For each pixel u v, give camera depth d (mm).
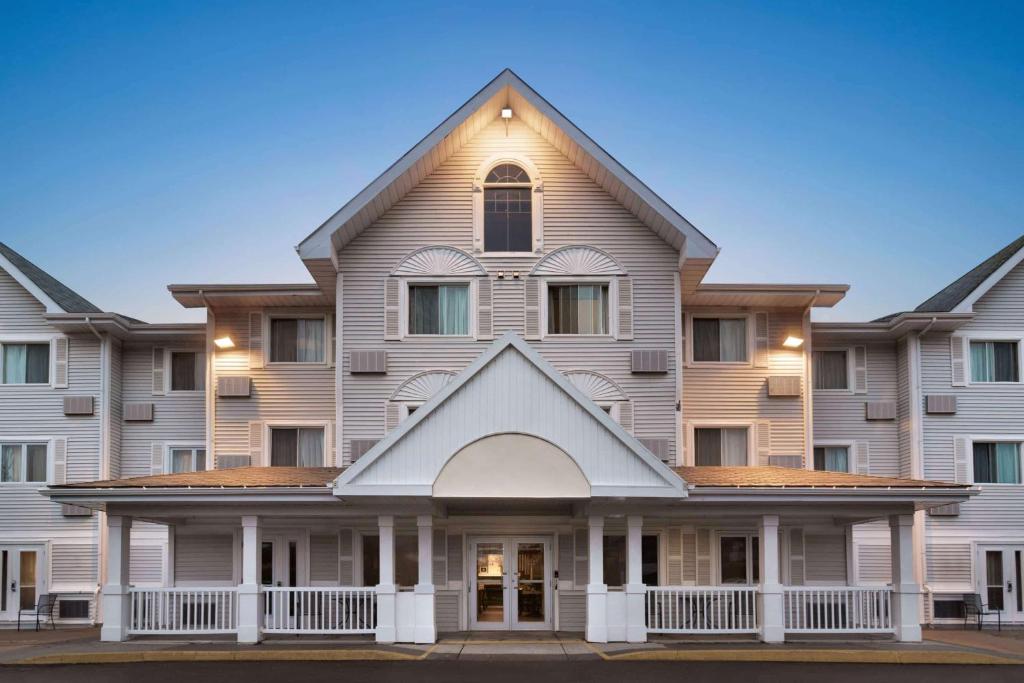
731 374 25422
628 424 23281
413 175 23516
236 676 15695
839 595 20234
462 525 22453
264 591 19484
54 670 16469
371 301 23656
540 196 23969
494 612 22234
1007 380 26859
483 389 18656
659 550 23031
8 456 26594
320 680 15250
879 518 20844
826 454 27047
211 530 23562
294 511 19406
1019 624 25781
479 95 23188
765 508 19594
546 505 21531
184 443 27062
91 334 26828
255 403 25219
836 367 27469
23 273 26594
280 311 25578
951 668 16938
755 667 16750
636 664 16938
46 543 26188
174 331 27078
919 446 26234
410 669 16328
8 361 26953
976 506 26219
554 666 16641
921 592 25828
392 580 19188
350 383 23438
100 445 26406
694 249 22578
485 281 23734
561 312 23844
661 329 23578
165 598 21219
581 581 22266
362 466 18344
